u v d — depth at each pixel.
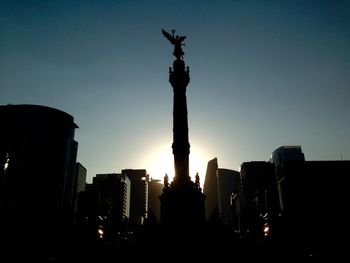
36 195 168.50
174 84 82.44
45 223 137.50
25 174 163.00
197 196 74.06
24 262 64.44
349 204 115.19
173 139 78.50
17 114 190.88
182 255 63.34
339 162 127.81
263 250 66.31
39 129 190.25
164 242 69.81
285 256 62.28
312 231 97.06
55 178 184.25
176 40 86.69
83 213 156.00
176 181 75.25
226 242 70.75
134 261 61.81
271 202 146.12
